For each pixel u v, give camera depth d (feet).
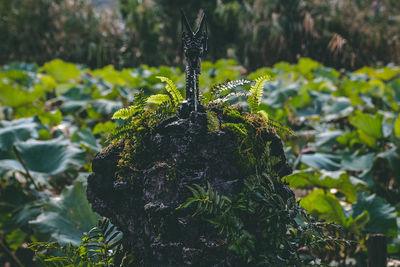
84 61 36.86
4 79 22.44
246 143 5.36
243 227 5.08
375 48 35.29
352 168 14.17
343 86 20.51
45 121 15.71
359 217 10.18
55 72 23.25
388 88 21.33
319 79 23.04
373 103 20.57
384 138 15.35
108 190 5.56
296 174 12.44
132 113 5.56
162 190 5.03
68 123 16.94
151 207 4.98
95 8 41.60
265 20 36.11
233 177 5.19
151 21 36.70
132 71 25.04
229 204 4.96
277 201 5.27
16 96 17.03
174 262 4.90
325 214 10.46
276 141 5.72
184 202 4.95
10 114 18.43
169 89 5.74
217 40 36.52
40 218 8.56
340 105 18.22
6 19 37.29
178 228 4.93
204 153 5.02
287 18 34.42
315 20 34.63
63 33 37.76
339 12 36.86
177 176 5.01
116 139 5.72
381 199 11.32
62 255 7.84
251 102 5.87
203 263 4.84
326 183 12.53
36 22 37.63
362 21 37.58
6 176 13.12
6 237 11.24
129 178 5.37
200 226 4.93
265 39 34.76
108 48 37.01
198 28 5.43
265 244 5.05
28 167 11.96
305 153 15.24
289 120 18.03
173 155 5.08
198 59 5.32
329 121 17.99
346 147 16.12
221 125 5.29
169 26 37.91
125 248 5.64
